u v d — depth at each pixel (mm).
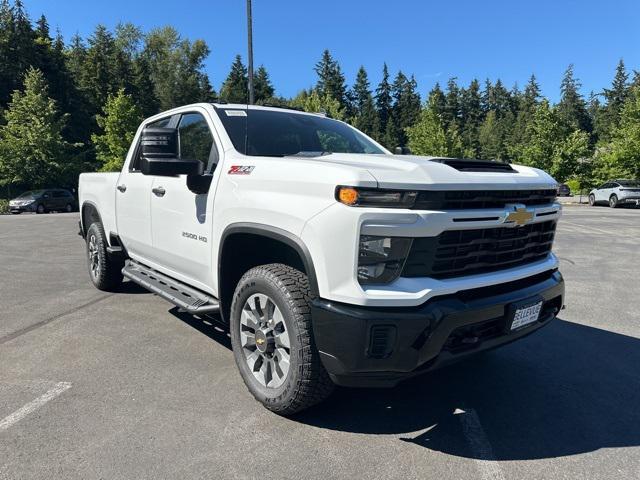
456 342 2789
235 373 3770
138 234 4773
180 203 3949
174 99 72062
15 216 21578
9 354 4098
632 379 3836
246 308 3285
